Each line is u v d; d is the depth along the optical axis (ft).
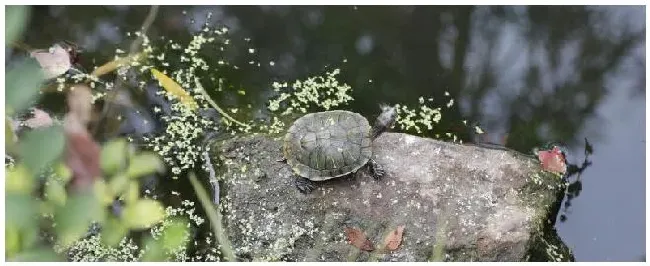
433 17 13.35
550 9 13.52
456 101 12.10
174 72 12.38
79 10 13.10
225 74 12.41
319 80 12.37
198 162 11.05
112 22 13.15
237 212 10.32
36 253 3.68
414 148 10.94
